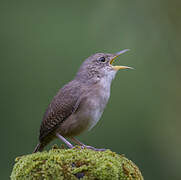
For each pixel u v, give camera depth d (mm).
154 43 13359
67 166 6543
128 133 13016
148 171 12977
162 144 13227
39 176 6598
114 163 6637
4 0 13672
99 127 13039
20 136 12906
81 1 13453
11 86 12977
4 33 13398
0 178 12656
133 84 13156
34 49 13195
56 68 13047
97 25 13219
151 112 13148
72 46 13086
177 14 13539
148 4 13492
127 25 13242
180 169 13242
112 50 12953
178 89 13328
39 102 12969
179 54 13445
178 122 13242
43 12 13555
